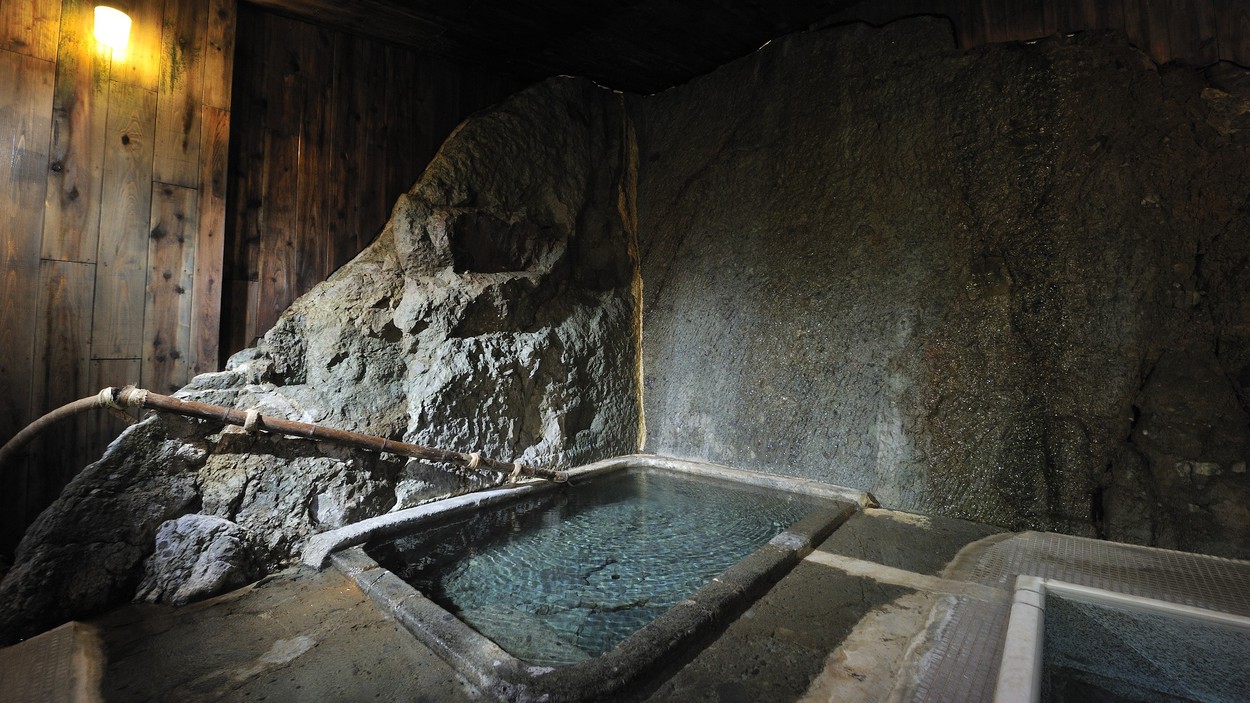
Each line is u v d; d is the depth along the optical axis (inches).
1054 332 142.8
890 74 172.1
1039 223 146.3
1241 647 86.4
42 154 115.4
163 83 129.9
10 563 108.8
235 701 74.4
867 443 167.9
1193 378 129.0
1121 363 135.4
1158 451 130.5
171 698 74.7
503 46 183.3
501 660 79.5
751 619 95.7
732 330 201.3
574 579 117.8
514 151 194.5
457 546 135.8
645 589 113.3
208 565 105.6
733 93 207.8
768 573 108.3
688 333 213.2
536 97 204.4
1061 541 129.3
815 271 183.0
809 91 188.1
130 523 107.0
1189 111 132.0
